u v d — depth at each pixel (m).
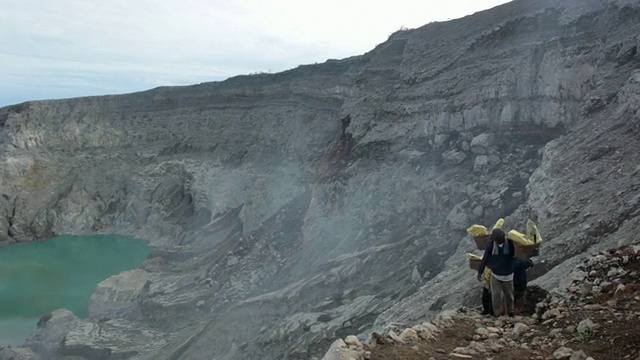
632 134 18.12
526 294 11.09
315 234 33.50
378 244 28.61
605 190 16.28
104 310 38.41
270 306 26.86
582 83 24.36
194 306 34.31
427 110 32.56
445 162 29.22
